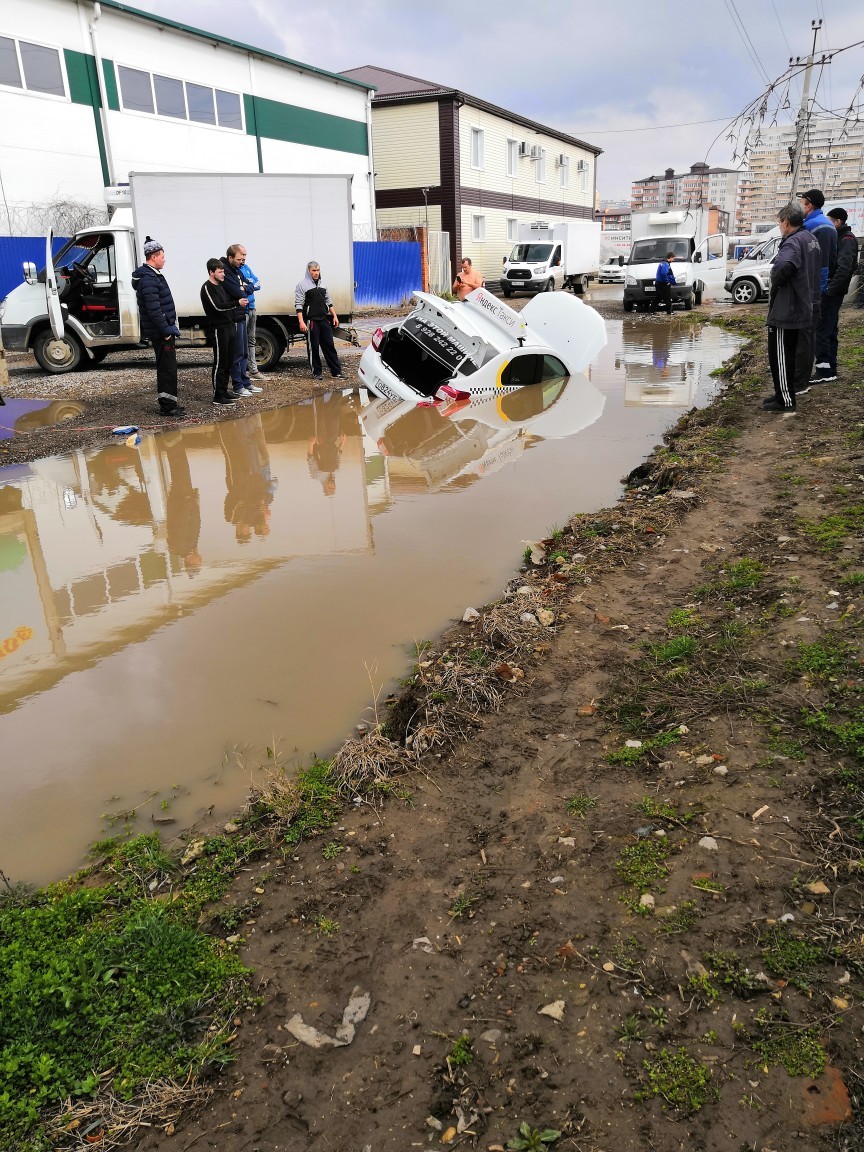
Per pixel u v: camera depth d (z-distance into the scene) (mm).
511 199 37812
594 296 35031
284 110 24328
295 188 14000
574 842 2752
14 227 17641
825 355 9539
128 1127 1942
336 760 3324
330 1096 1995
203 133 21781
